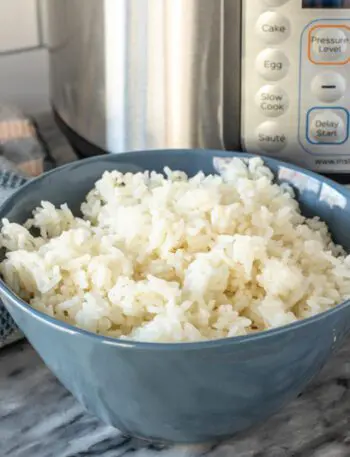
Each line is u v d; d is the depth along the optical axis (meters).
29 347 0.47
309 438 0.42
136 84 0.51
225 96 0.51
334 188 0.46
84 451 0.42
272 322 0.39
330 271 0.42
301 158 0.52
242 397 0.38
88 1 0.51
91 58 0.53
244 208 0.44
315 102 0.51
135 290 0.39
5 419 0.43
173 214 0.43
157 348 0.35
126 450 0.42
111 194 0.46
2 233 0.43
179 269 0.41
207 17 0.49
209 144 0.52
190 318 0.39
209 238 0.42
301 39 0.50
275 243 0.43
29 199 0.46
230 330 0.38
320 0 0.49
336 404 0.44
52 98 0.62
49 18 0.59
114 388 0.38
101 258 0.41
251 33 0.49
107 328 0.40
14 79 0.69
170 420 0.39
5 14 0.67
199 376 0.37
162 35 0.49
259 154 0.52
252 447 0.42
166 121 0.51
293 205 0.46
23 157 0.61
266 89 0.51
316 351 0.38
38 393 0.45
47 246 0.42
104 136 0.54
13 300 0.38
